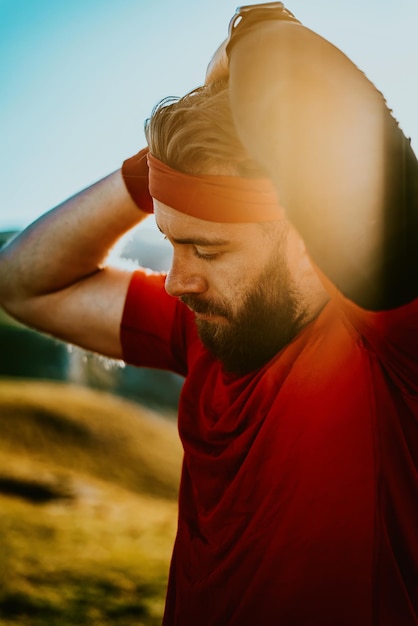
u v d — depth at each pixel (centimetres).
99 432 1449
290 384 77
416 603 74
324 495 73
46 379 1906
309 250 59
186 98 76
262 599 76
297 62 60
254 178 71
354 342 76
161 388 2061
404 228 57
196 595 84
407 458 74
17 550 771
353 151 57
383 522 72
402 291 58
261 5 68
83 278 115
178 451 1484
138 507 1092
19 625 595
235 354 81
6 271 114
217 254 75
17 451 1284
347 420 74
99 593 678
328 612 72
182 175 72
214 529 83
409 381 67
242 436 81
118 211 105
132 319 111
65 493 1085
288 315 78
